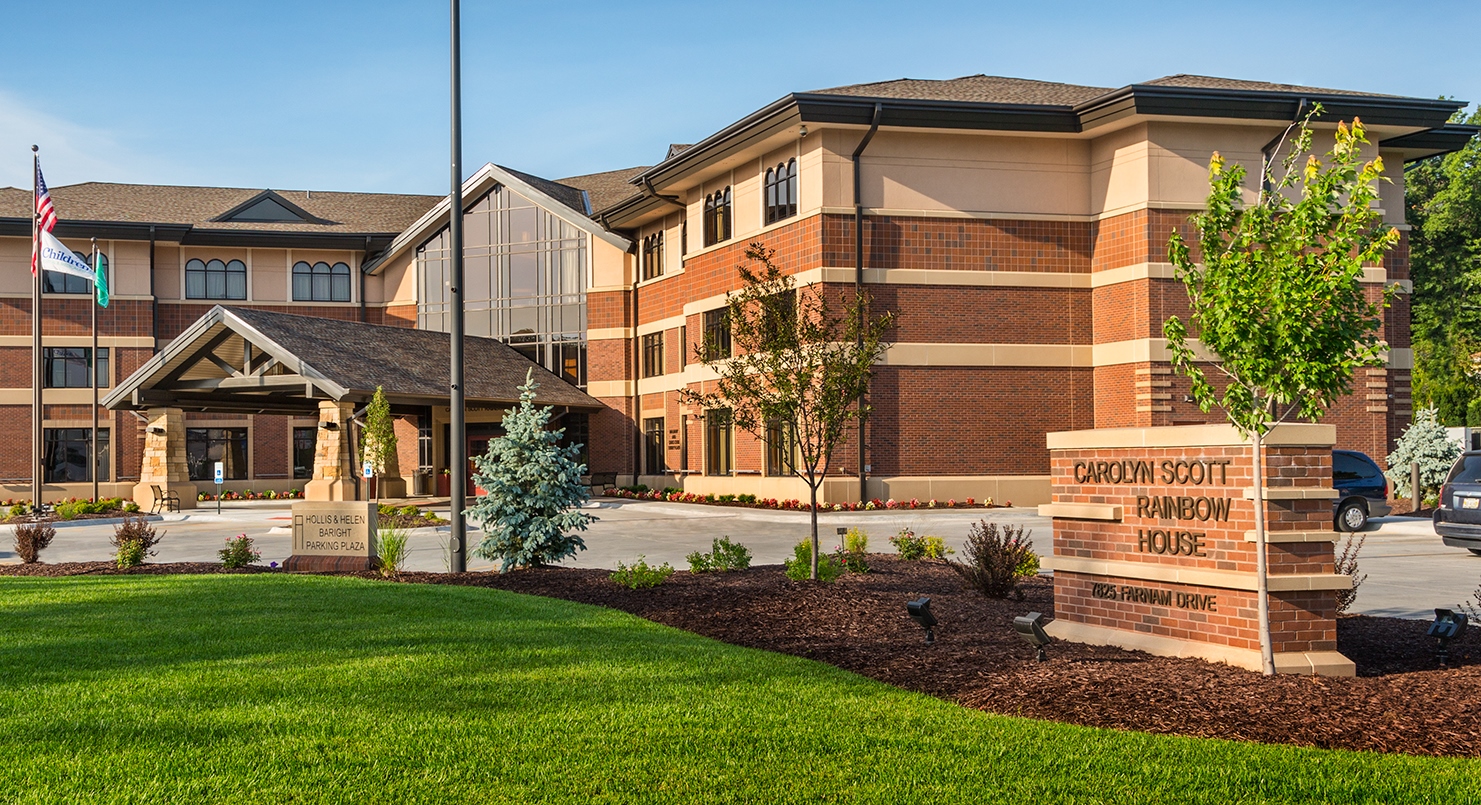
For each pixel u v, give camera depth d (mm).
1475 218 54875
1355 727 6926
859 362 14930
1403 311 33188
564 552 16531
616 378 42938
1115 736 6863
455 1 17062
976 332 31438
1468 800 5695
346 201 52562
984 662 9008
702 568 15664
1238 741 6789
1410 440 30047
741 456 34594
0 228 43312
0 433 44062
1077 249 31969
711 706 7695
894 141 31188
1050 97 33094
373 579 15594
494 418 43094
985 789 5902
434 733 6996
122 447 44969
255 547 23297
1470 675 8281
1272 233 8344
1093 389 31828
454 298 16812
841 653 9648
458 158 17016
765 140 31734
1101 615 9961
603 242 43438
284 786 5996
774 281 15742
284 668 8992
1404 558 18859
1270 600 8562
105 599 13148
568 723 7238
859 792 5867
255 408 37344
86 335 44781
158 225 44562
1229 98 29188
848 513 29281
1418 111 29594
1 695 8047
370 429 30188
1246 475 8688
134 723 7250
